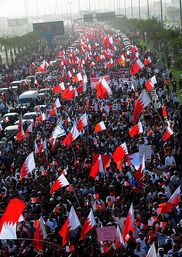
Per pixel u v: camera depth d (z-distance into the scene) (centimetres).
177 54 10175
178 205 3028
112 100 6681
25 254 2766
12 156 4866
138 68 7169
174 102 6278
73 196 3416
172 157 3928
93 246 2669
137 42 15588
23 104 8194
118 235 2639
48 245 2769
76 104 6688
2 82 10688
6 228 2491
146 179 3538
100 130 4831
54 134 4709
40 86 9281
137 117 4372
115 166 3919
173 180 3484
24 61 14250
